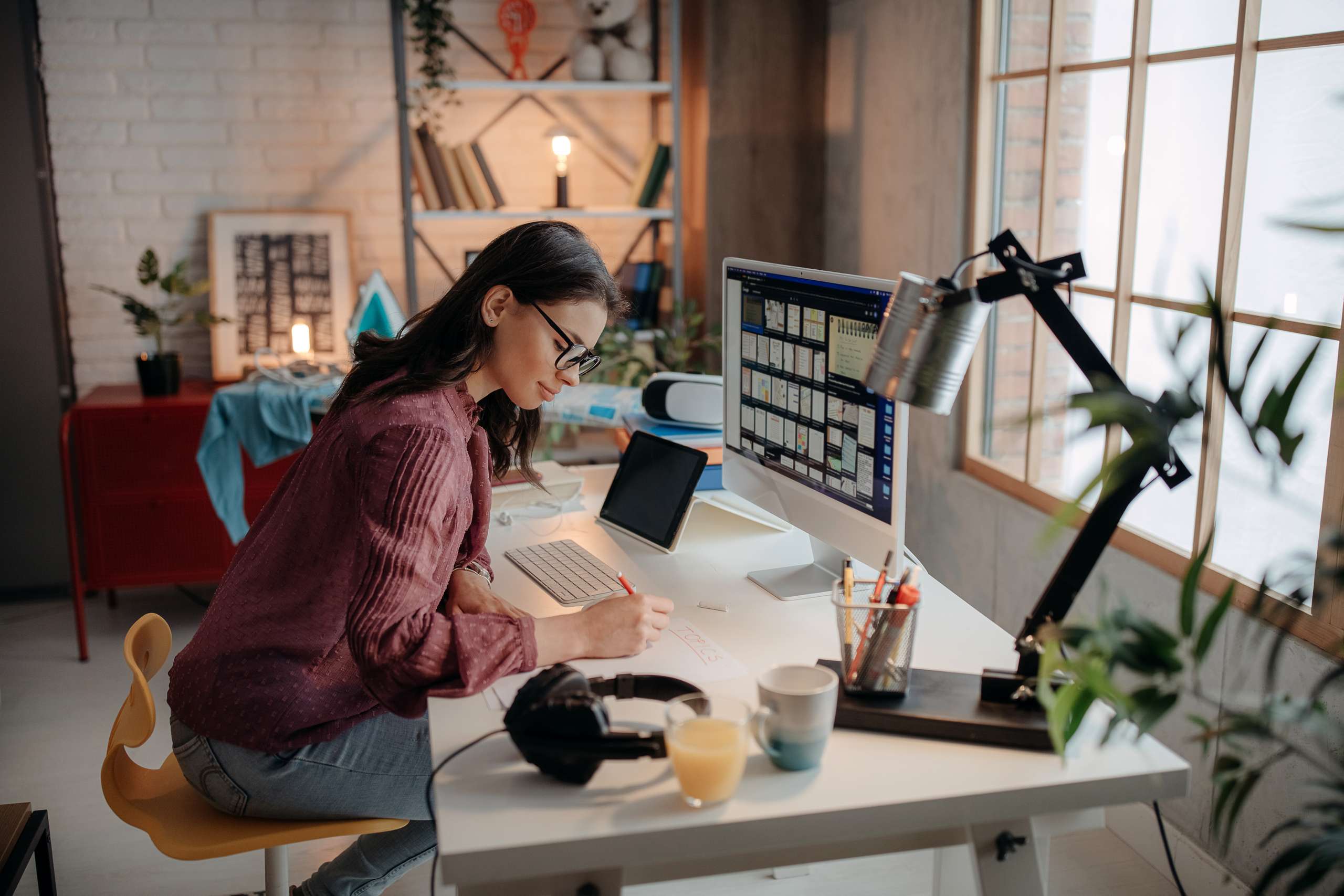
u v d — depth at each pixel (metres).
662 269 4.21
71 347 3.94
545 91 3.93
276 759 1.51
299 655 1.51
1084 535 1.29
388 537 1.36
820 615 1.70
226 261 3.92
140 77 3.84
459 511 1.47
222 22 3.87
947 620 1.67
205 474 3.48
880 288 1.53
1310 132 1.93
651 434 2.15
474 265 1.55
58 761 2.76
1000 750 1.27
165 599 3.92
